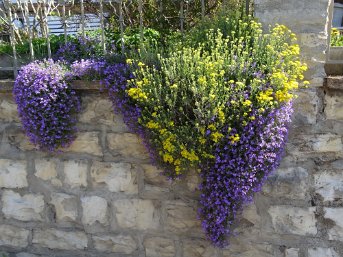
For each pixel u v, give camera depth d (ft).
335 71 10.23
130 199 10.86
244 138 9.00
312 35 9.52
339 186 9.84
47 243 11.66
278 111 9.04
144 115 9.72
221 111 8.76
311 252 10.23
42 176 11.26
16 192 11.53
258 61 9.42
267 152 9.32
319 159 9.86
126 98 9.84
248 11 10.61
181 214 10.61
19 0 15.97
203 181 9.87
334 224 10.00
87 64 10.35
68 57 11.67
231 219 9.85
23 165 11.31
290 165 10.01
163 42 12.93
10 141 11.25
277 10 9.70
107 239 11.24
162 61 9.78
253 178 9.33
